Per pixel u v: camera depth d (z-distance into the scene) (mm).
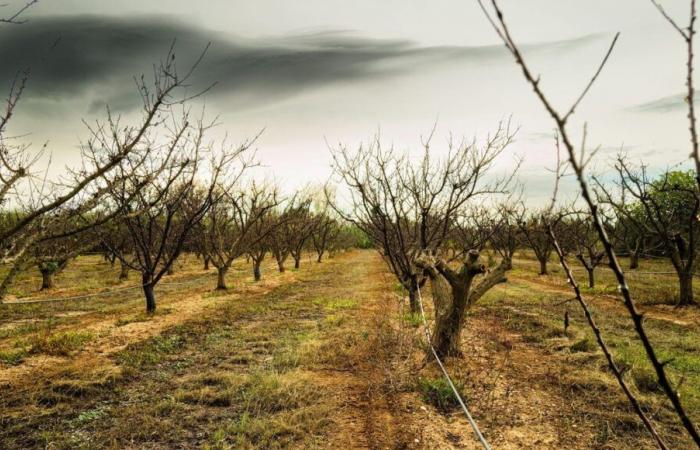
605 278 23344
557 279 23859
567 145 1015
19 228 2711
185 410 6598
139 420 6195
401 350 8227
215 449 5434
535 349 9500
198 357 9422
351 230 67625
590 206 1056
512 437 5602
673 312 13867
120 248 18188
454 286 8258
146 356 9320
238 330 11977
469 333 11102
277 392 6984
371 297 17953
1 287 2930
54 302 17641
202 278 27688
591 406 6434
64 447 5473
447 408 6434
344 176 13008
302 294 19703
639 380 7211
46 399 6977
